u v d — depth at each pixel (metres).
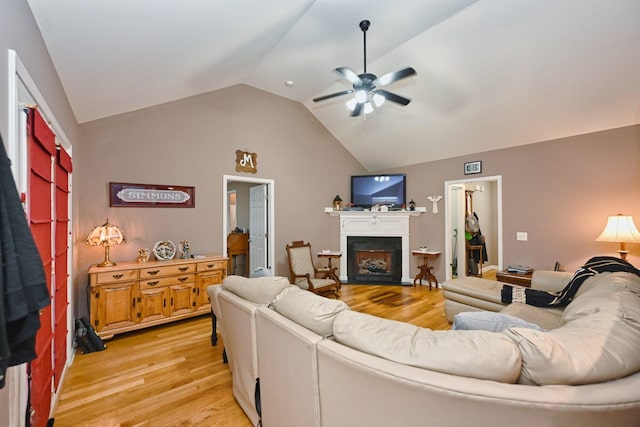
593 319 1.29
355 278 5.72
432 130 4.61
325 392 1.17
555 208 3.86
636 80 2.83
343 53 3.46
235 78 3.98
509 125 3.94
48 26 1.63
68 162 2.28
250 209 5.57
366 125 5.16
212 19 2.17
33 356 0.77
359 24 2.87
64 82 2.25
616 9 2.36
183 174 3.90
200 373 2.39
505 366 0.92
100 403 2.01
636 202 3.25
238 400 1.97
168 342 2.97
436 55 3.32
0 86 1.12
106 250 3.11
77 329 2.93
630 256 3.32
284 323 1.39
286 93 4.86
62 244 2.16
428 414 0.92
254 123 4.63
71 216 2.63
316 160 5.51
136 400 2.04
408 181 5.71
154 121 3.68
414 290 5.00
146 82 2.90
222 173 4.27
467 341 0.99
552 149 3.88
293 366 1.32
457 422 0.89
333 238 5.79
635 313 1.29
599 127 3.45
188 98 3.96
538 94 3.35
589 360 0.93
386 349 1.05
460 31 2.94
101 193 3.31
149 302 3.19
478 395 0.85
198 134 4.04
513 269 3.96
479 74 3.38
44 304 0.74
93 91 2.61
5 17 1.17
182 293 3.43
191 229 3.96
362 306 4.10
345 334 1.16
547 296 2.66
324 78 4.23
